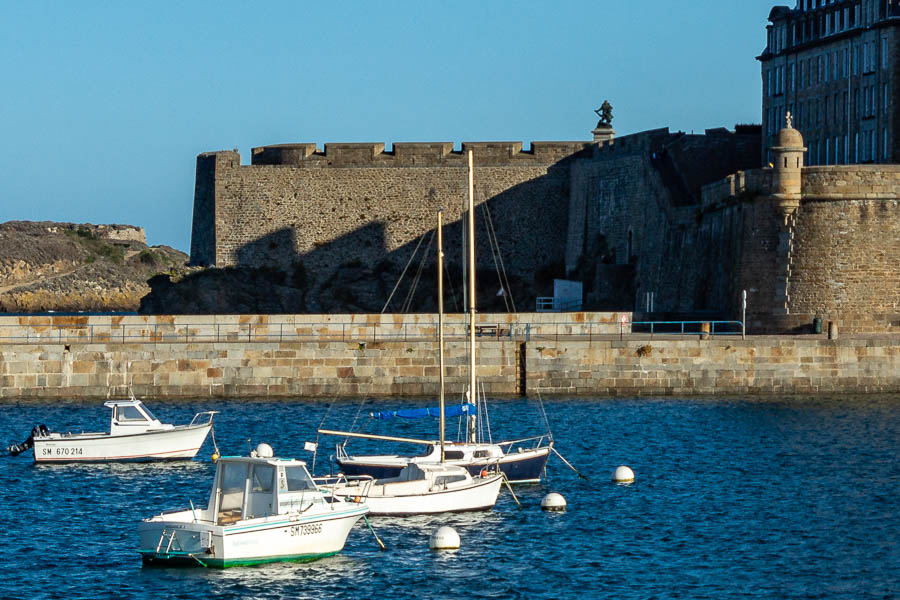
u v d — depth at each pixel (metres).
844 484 75.12
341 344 102.12
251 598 56.22
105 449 81.69
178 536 59.19
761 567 60.28
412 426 96.62
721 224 120.94
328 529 61.06
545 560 61.31
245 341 102.75
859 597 56.53
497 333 105.44
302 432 90.00
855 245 110.69
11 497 72.56
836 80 136.12
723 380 103.12
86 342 102.25
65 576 58.78
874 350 103.19
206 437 85.81
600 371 103.06
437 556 61.81
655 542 64.06
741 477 77.12
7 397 101.25
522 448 78.62
